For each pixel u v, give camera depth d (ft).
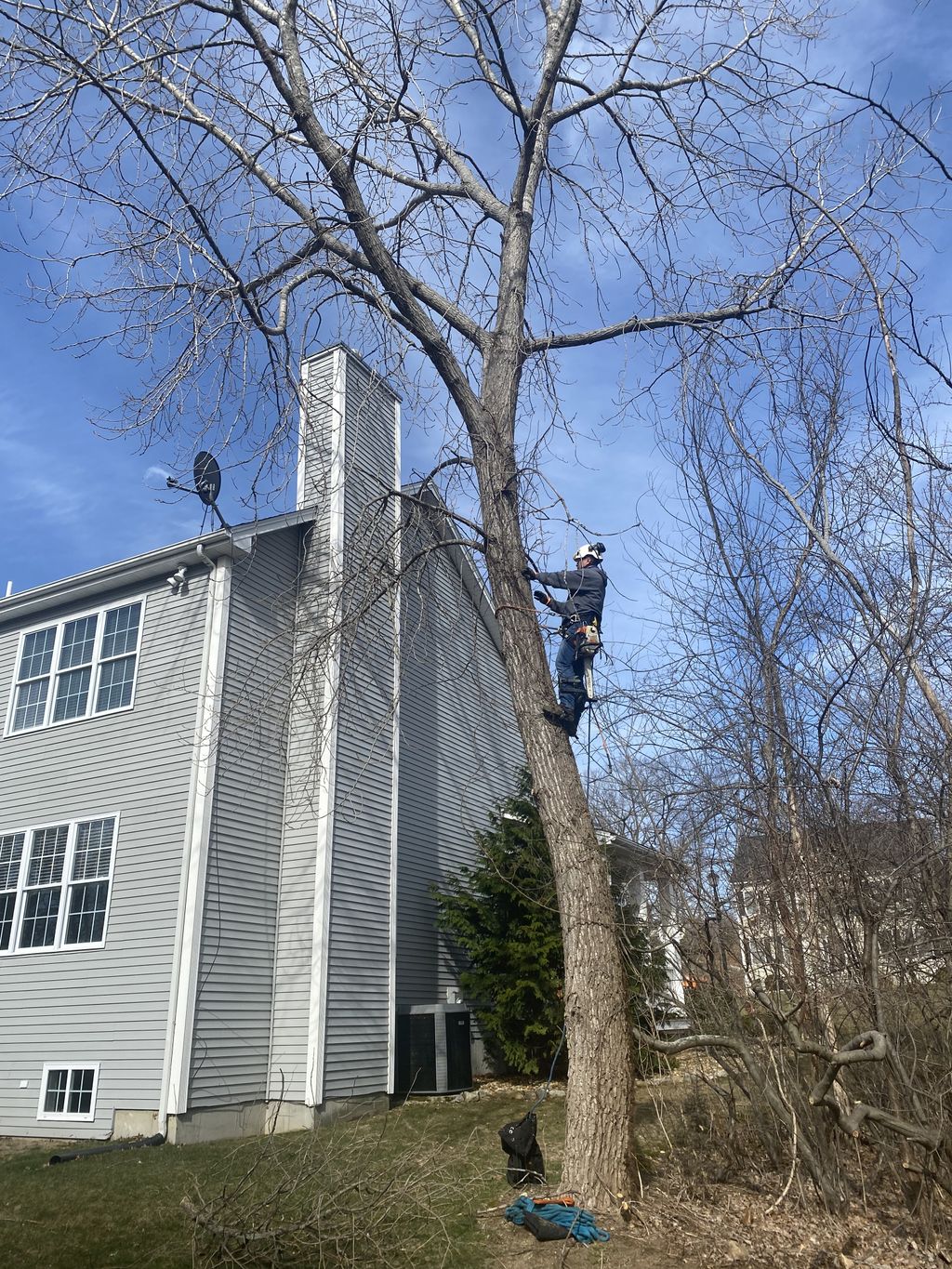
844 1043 23.17
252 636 41.86
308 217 27.14
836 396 28.48
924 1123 20.12
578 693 24.11
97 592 45.34
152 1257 19.66
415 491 32.14
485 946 47.26
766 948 23.88
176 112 24.91
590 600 24.25
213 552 41.32
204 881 37.22
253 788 40.45
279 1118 37.58
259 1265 18.98
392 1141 31.73
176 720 40.37
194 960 36.19
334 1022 39.17
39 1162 31.86
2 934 42.57
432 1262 18.83
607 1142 20.52
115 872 39.86
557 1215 19.58
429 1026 44.16
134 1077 36.19
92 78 23.52
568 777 22.88
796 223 26.73
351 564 28.22
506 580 24.23
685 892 24.81
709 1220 20.51
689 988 25.11
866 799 24.45
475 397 25.98
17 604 47.14
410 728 53.26
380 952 43.14
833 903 23.16
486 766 61.41
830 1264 18.37
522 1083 46.80
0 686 47.73
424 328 26.08
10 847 44.01
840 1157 22.17
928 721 24.88
